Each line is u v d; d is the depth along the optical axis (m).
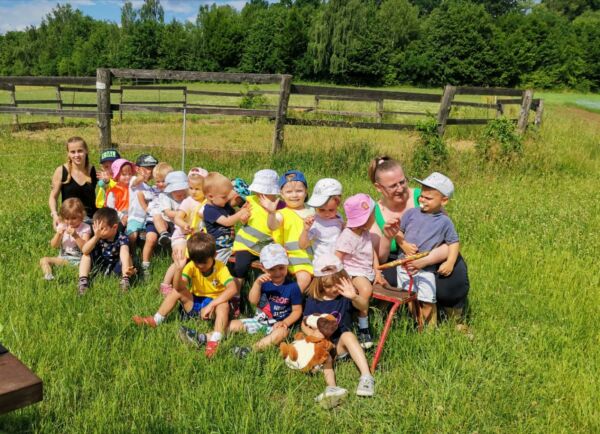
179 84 55.28
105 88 10.41
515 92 12.31
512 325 4.68
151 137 14.17
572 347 4.28
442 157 10.47
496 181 10.09
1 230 6.28
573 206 8.37
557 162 11.40
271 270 4.34
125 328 4.23
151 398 3.42
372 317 4.70
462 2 72.69
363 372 3.76
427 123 10.55
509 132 11.02
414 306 4.64
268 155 10.50
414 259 4.30
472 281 5.46
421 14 115.69
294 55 80.06
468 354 4.13
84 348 3.82
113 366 3.77
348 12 73.56
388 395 3.66
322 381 3.81
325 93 10.88
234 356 3.95
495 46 68.19
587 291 5.30
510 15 71.88
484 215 7.54
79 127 17.33
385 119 19.06
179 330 4.04
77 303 4.62
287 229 5.03
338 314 4.00
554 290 5.26
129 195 6.05
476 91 11.50
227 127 18.14
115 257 5.38
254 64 82.00
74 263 5.52
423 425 3.33
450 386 3.65
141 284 5.27
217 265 4.44
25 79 13.56
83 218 5.46
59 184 6.04
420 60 71.50
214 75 10.59
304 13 83.06
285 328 4.21
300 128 11.87
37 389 1.92
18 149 12.15
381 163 4.91
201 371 3.80
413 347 4.19
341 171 10.11
